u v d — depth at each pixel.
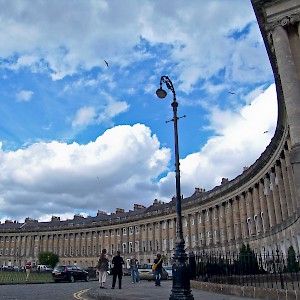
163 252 82.94
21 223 124.88
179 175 13.29
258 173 51.31
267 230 46.56
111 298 15.01
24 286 27.77
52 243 109.06
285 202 41.78
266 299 12.88
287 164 37.97
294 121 19.77
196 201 74.44
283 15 22.52
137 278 30.73
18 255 111.81
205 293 16.02
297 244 33.19
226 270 18.31
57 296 17.72
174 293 11.47
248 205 56.28
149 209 95.19
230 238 61.59
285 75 21.03
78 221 113.19
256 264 18.50
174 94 14.88
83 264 100.31
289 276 18.02
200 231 73.06
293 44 22.23
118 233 96.31
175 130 14.15
